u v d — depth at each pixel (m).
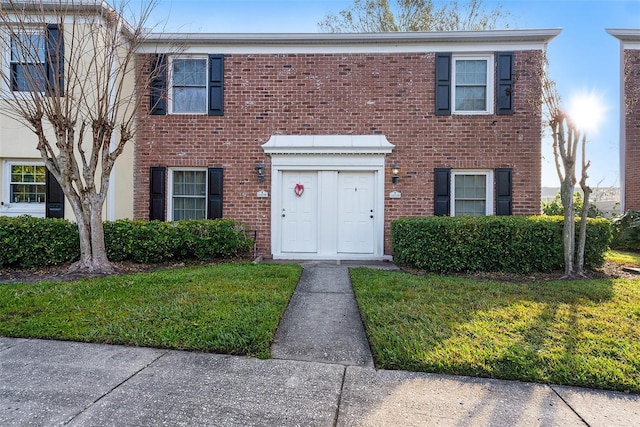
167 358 2.97
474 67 8.20
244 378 2.69
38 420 2.14
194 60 8.44
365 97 8.20
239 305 4.08
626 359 2.91
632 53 9.73
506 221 6.32
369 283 5.29
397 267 7.00
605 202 14.49
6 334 3.35
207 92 8.31
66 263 6.53
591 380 2.65
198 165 8.27
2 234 6.12
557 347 3.10
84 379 2.62
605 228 6.41
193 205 8.48
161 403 2.35
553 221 6.29
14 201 7.73
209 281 5.16
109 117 7.05
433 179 8.09
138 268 6.46
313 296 4.82
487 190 8.13
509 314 3.91
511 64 7.95
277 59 8.27
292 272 5.91
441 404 2.40
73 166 5.97
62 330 3.39
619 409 2.37
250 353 3.08
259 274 5.69
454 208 8.23
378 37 8.02
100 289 4.71
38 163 7.77
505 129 7.98
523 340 3.24
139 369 2.78
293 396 2.46
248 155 8.27
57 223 6.39
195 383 2.60
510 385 2.65
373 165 8.13
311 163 8.20
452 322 3.67
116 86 7.37
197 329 3.41
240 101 8.27
